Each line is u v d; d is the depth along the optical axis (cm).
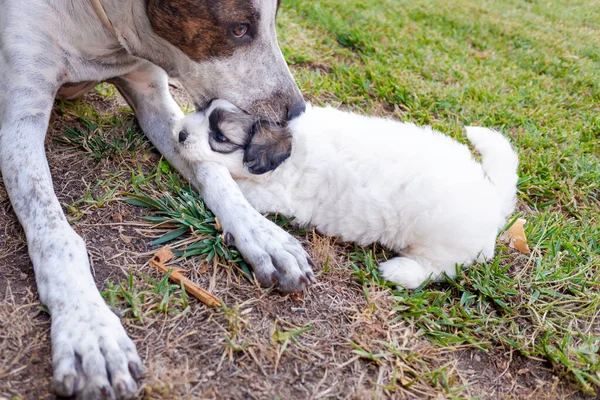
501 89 122
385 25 139
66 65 83
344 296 75
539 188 97
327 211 81
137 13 80
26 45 80
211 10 76
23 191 74
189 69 82
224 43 78
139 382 63
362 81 115
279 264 73
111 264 73
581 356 73
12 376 63
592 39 155
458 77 123
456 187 78
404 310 75
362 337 71
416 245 79
